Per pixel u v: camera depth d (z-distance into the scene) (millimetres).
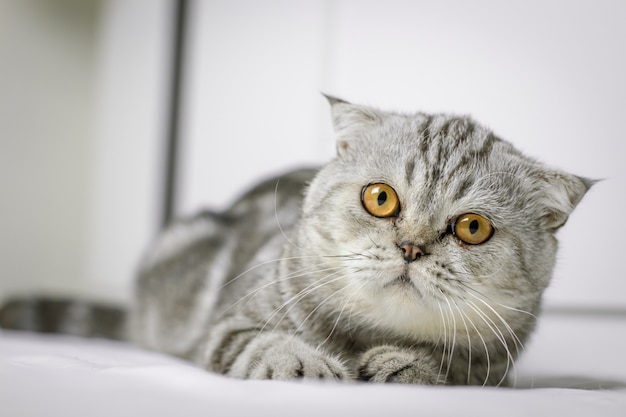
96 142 968
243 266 458
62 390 281
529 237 384
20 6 908
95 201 963
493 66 646
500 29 644
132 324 561
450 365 380
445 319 369
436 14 677
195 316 488
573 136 608
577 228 615
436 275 359
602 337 563
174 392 284
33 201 927
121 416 255
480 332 376
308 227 399
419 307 365
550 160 615
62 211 955
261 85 808
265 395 282
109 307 583
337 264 380
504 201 381
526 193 391
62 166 953
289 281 397
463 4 662
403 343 382
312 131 764
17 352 395
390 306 367
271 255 431
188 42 870
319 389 292
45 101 936
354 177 391
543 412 273
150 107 903
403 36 697
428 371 350
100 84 967
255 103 812
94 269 954
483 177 382
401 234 364
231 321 404
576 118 607
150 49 908
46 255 941
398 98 696
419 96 686
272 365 335
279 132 791
